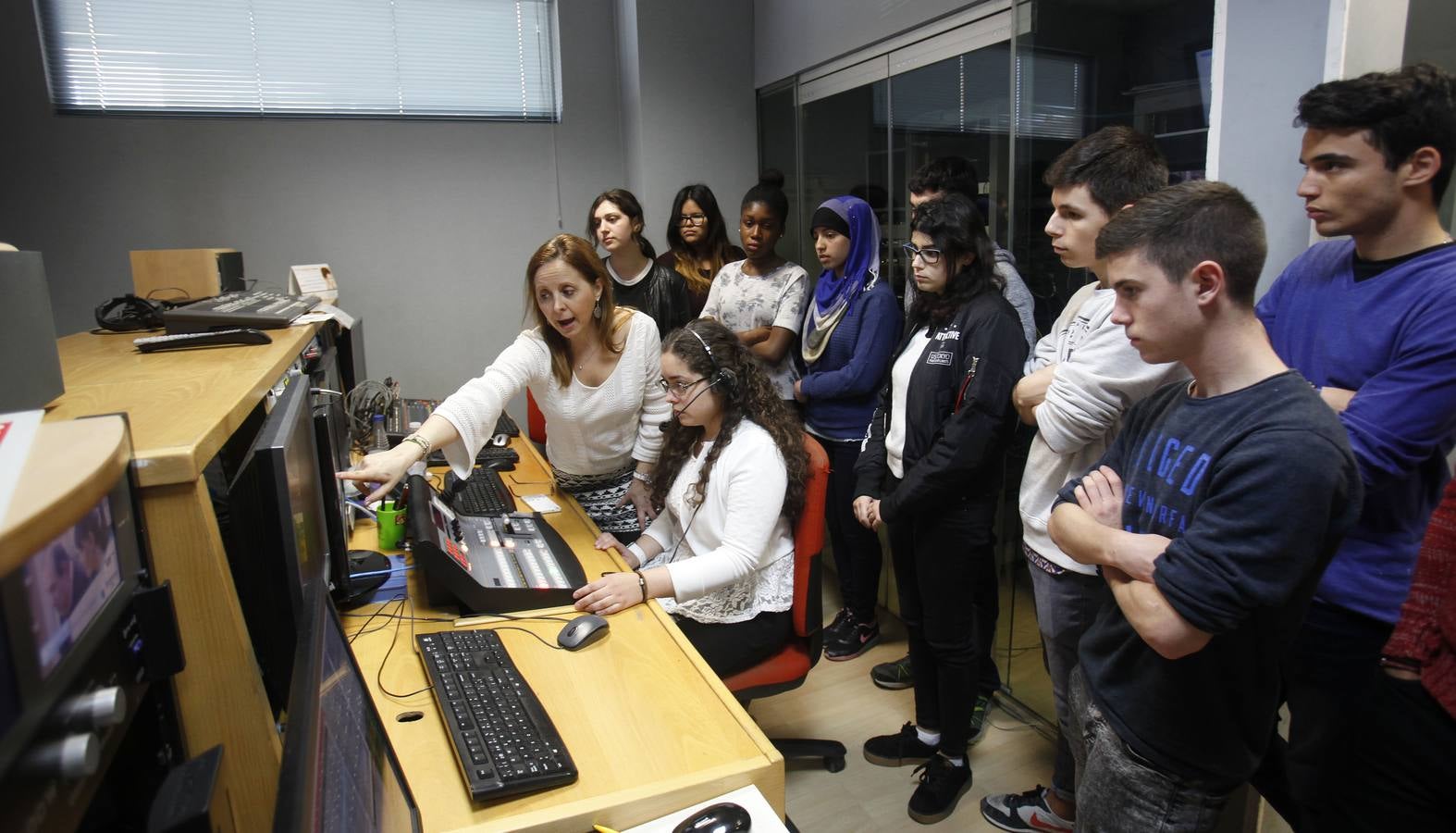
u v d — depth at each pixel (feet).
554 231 13.53
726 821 3.32
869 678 9.00
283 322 6.20
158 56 11.39
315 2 11.98
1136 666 3.70
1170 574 3.30
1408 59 4.73
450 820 3.31
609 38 13.39
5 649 1.50
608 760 3.71
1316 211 4.24
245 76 11.80
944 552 6.55
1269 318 4.83
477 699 4.03
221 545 2.65
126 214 11.48
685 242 11.37
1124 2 6.64
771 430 5.82
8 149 10.89
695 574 5.38
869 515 7.32
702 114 12.96
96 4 11.05
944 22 8.97
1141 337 3.57
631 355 6.70
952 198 6.60
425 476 6.61
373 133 12.39
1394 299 4.07
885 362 8.70
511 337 13.55
